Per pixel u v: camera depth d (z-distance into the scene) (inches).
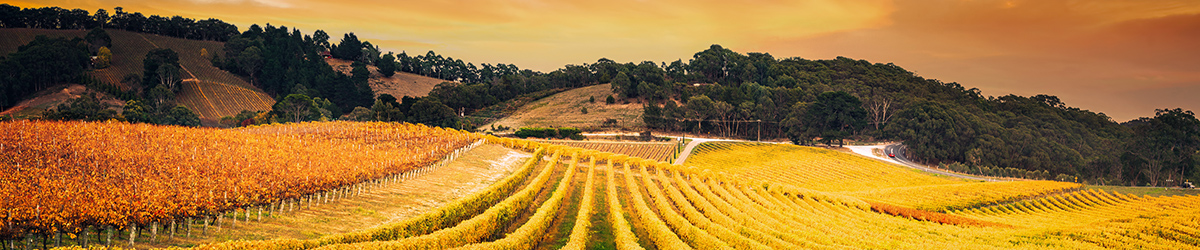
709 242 1485.0
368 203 1803.6
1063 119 7578.7
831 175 4439.0
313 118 6220.5
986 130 6491.1
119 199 1176.2
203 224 1349.7
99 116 4603.8
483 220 1459.2
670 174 3513.8
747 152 5270.7
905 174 4685.0
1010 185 3671.3
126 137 2089.1
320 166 1883.6
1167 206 3398.1
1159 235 1984.5
